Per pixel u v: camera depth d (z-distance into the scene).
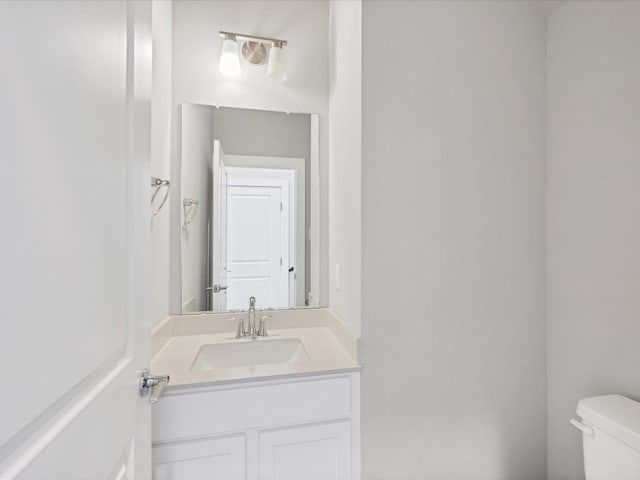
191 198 1.63
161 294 1.43
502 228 1.39
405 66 1.29
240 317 1.65
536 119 1.43
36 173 0.39
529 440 1.42
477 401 1.36
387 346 1.27
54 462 0.42
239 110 1.70
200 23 1.65
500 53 1.39
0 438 0.32
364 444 1.24
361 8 1.25
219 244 1.68
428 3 1.32
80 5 0.48
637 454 0.94
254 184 1.73
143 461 0.78
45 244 0.40
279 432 1.16
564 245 1.37
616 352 1.17
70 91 0.45
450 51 1.34
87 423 0.50
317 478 1.20
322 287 1.78
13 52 0.35
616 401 1.11
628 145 1.14
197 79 1.64
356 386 1.24
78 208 0.48
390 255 1.28
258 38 1.69
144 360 0.78
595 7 1.24
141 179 0.75
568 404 1.35
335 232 1.64
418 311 1.31
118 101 0.62
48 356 0.40
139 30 0.74
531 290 1.43
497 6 1.39
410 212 1.30
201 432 1.09
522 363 1.41
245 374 1.14
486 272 1.38
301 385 1.18
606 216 1.20
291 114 1.75
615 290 1.18
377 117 1.27
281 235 1.76
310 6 1.77
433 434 1.31
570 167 1.34
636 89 1.12
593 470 1.07
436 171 1.32
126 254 0.67
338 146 1.59
